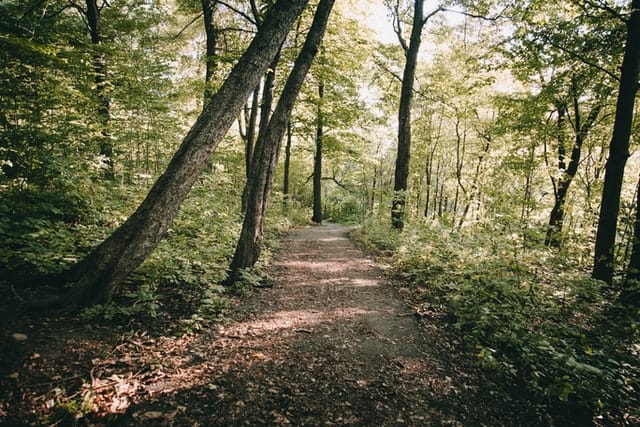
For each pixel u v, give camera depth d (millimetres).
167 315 4711
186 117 13617
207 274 5891
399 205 12836
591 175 16203
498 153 20156
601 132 13062
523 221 6668
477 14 12070
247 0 14812
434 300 6227
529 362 4051
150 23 13375
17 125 6160
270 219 14695
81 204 6574
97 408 2832
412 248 9023
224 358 3848
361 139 22141
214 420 2836
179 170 4531
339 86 19234
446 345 4582
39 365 3178
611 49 9039
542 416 3355
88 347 3615
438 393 3514
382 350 4344
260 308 5520
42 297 4195
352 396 3338
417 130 24016
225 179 13922
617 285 7441
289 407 3088
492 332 4797
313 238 13664
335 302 6059
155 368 3494
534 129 13609
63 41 7855
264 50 4922
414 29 12906
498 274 6066
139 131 10289
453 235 8500
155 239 4500
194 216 8875
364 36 16703
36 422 2609
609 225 7301
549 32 9625
